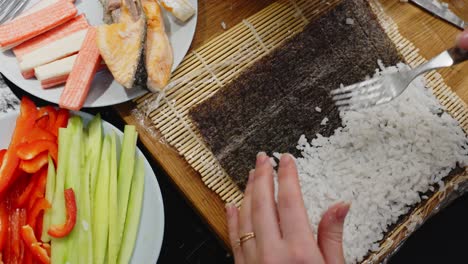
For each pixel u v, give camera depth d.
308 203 0.49
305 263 0.36
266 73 0.52
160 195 0.48
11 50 0.51
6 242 0.46
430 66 0.48
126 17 0.50
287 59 0.53
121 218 0.47
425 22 0.56
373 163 0.50
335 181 0.50
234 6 0.55
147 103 0.51
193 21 0.52
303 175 0.50
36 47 0.51
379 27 0.55
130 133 0.48
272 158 0.50
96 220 0.47
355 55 0.54
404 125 0.51
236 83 0.52
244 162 0.50
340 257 0.38
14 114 0.49
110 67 0.48
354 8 0.55
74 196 0.46
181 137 0.50
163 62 0.50
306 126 0.51
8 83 0.52
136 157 0.49
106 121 0.52
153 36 0.50
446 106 0.54
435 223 0.55
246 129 0.51
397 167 0.50
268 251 0.37
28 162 0.46
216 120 0.51
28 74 0.50
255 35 0.54
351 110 0.52
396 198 0.49
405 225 0.49
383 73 0.53
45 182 0.47
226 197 0.49
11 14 0.53
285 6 0.55
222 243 0.50
